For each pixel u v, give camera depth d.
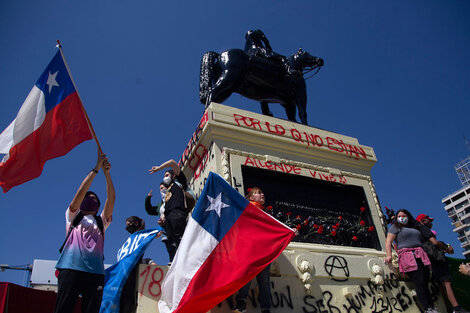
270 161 6.34
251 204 4.70
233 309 4.51
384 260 6.03
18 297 4.67
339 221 6.46
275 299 4.93
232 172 5.88
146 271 4.65
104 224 4.33
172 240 5.02
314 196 6.60
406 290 5.93
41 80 4.96
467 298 6.17
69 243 3.95
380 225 6.79
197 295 4.04
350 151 7.31
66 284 3.71
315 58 8.50
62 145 4.71
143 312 4.38
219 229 4.50
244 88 7.80
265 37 8.25
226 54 7.58
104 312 4.49
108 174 4.48
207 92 7.43
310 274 5.32
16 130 4.62
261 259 4.32
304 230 5.98
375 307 5.52
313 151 6.91
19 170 4.49
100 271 3.96
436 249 5.63
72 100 4.92
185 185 5.38
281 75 7.98
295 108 8.35
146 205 6.44
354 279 5.66
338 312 5.22
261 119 6.72
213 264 4.27
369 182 7.25
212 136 6.16
